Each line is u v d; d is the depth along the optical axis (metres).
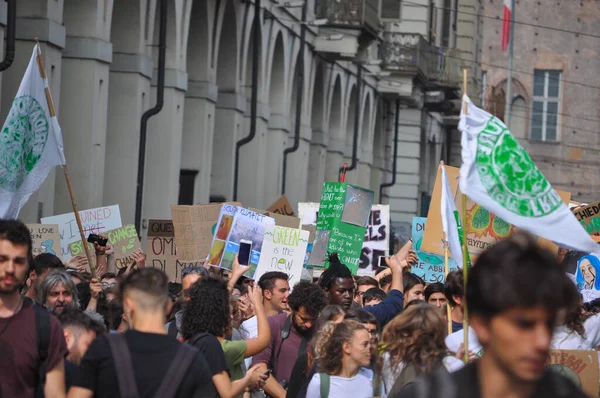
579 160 167.75
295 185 75.06
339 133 85.00
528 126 168.38
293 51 71.25
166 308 12.23
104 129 43.25
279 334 18.92
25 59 37.91
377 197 99.56
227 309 14.77
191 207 28.05
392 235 72.75
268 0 64.12
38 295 18.28
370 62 82.25
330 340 15.42
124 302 12.21
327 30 75.62
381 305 20.05
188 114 55.75
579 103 167.50
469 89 119.88
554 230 15.14
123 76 46.38
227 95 60.59
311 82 76.44
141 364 11.84
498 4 167.00
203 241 28.09
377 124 98.38
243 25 60.69
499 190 15.12
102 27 42.41
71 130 41.88
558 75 168.00
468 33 121.25
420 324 14.06
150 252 29.61
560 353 15.97
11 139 20.41
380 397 15.30
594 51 167.00
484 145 15.18
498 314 7.24
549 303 7.18
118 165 46.56
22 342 12.25
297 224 30.44
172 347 11.98
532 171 15.14
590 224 25.38
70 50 41.75
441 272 30.14
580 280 24.84
